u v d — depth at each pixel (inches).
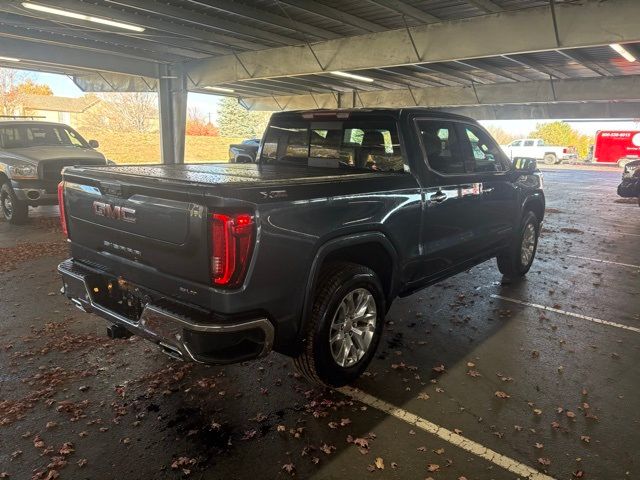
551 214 517.3
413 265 159.3
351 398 136.1
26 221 385.1
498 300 223.0
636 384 146.7
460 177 179.5
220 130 2667.3
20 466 105.3
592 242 367.6
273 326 113.5
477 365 157.6
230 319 105.8
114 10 453.1
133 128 2015.3
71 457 108.8
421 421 125.5
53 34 570.9
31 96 1802.4
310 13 456.8
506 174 217.0
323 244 123.2
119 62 689.6
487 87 839.7
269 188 110.7
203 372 148.5
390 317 199.8
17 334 172.6
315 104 1074.1
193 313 107.5
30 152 380.2
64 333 174.1
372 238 137.4
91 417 124.0
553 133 2182.6
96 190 130.0
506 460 110.8
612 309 213.6
